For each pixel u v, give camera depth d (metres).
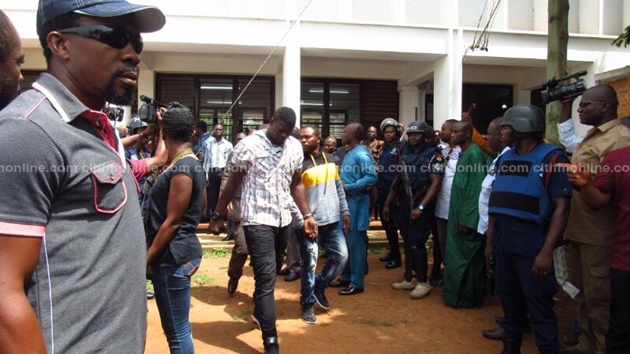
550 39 5.31
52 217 1.17
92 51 1.30
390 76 11.62
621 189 2.79
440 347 3.85
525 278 3.13
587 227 3.28
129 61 1.37
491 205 3.35
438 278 5.71
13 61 1.51
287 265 5.95
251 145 3.59
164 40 8.78
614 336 2.82
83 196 1.21
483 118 12.34
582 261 3.36
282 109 3.60
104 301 1.25
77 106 1.25
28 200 1.08
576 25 11.30
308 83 11.53
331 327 4.27
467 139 4.95
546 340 3.08
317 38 9.22
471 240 4.72
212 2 10.05
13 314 1.03
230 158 4.08
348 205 5.20
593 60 10.19
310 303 4.39
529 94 12.21
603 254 3.22
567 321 4.39
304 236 4.31
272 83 11.20
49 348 1.15
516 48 9.96
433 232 5.66
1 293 1.03
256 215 3.53
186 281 2.83
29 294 1.14
